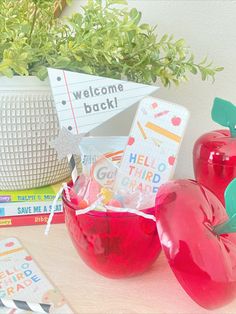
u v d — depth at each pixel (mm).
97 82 465
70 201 446
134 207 435
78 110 468
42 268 479
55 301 417
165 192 391
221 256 364
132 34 551
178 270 359
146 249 438
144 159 450
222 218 403
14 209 588
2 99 533
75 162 513
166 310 411
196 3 654
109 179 463
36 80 533
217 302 370
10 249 517
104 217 414
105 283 455
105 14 531
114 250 431
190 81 688
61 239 551
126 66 551
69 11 788
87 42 512
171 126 438
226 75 650
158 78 693
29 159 574
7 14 520
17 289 435
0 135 545
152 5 712
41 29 561
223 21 633
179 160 740
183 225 363
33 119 547
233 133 554
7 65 489
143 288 447
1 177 588
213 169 542
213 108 547
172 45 577
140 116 450
